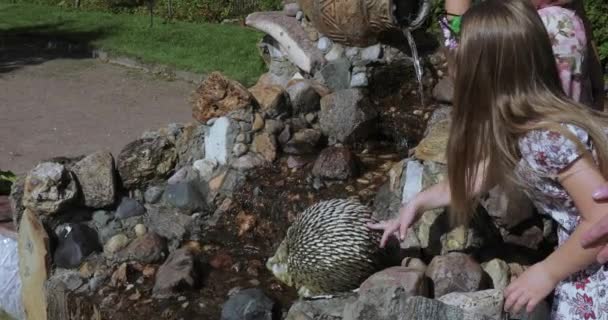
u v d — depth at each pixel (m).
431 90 4.82
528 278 2.56
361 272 3.33
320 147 4.52
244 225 4.15
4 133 8.81
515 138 2.52
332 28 4.79
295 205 4.04
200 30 13.39
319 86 4.80
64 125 9.09
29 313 4.37
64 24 14.49
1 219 4.93
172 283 3.80
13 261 4.64
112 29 13.81
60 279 4.12
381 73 4.82
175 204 4.32
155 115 9.38
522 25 2.50
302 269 3.38
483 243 3.51
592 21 7.18
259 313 3.48
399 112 4.64
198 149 4.54
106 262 4.16
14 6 17.17
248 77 10.05
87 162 4.39
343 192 4.02
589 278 2.57
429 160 3.71
